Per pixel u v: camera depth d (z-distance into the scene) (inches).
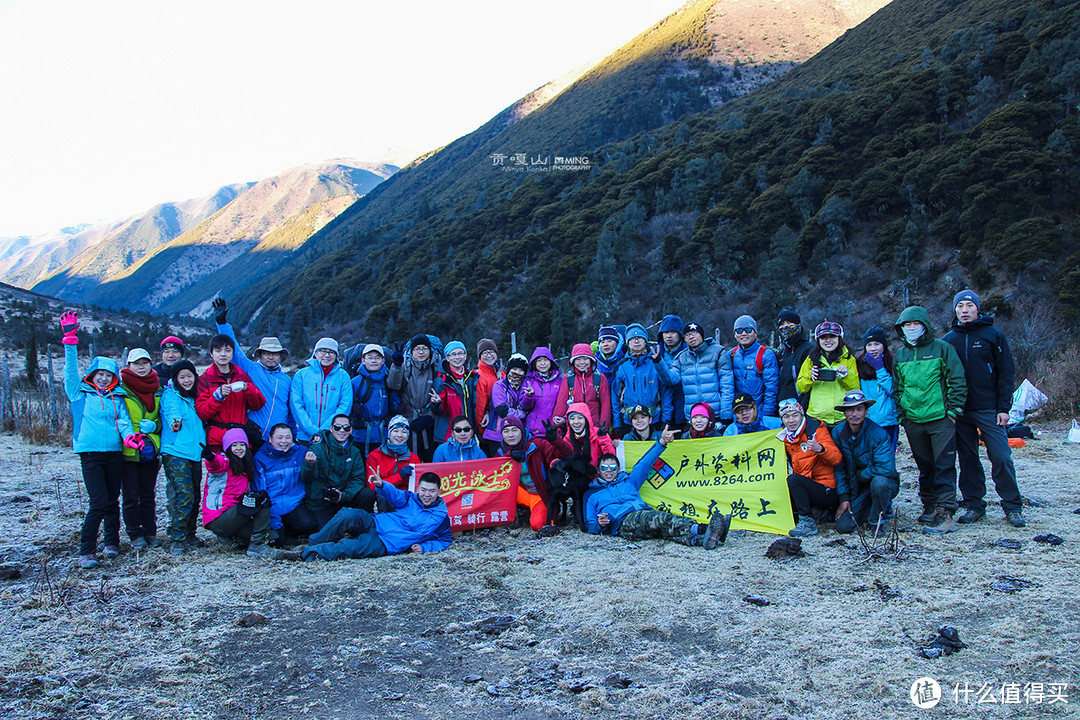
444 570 201.6
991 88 1974.7
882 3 6983.3
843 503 230.8
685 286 2081.7
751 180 2390.5
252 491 218.5
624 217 2578.7
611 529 240.8
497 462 259.6
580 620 158.9
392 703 121.9
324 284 4222.4
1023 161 1670.8
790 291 1956.2
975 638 140.9
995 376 229.0
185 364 223.5
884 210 1964.8
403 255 3708.2
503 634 152.4
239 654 143.3
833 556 201.6
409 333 2556.6
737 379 268.5
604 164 3577.8
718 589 177.2
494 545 234.1
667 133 3676.2
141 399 221.8
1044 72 1887.3
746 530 239.1
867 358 235.3
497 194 4005.9
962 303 230.5
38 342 1402.6
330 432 234.4
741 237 2181.3
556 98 6599.4
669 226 2486.5
